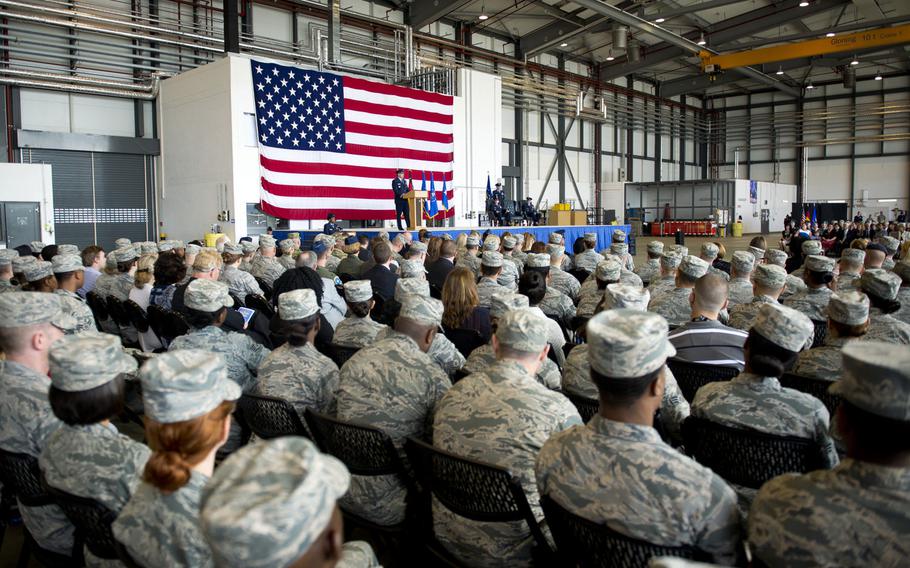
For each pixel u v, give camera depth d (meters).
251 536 0.73
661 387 1.57
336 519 0.86
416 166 15.81
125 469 1.68
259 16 16.30
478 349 3.02
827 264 4.22
